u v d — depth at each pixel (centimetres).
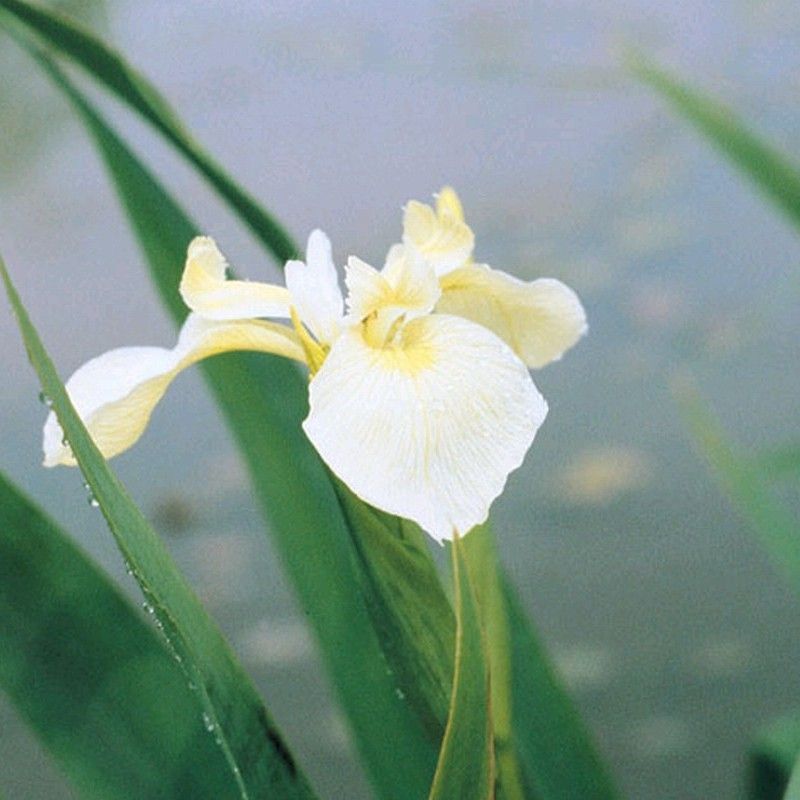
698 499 110
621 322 131
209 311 49
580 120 167
